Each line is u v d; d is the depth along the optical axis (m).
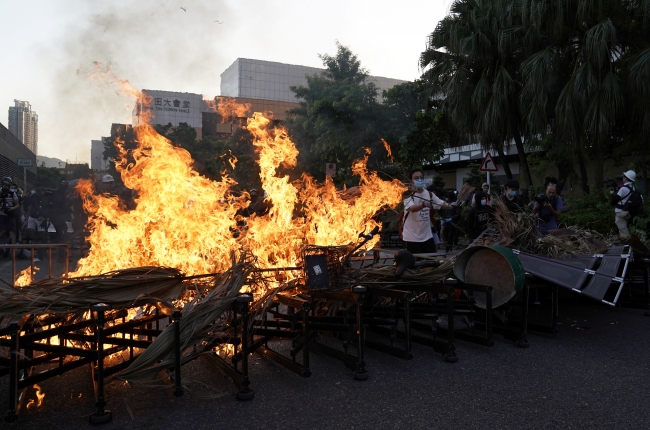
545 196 7.91
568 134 12.84
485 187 12.29
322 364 4.28
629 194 9.69
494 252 4.89
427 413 3.25
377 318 4.48
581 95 12.27
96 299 3.44
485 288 4.70
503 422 3.12
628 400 3.46
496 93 14.25
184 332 3.41
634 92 12.19
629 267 6.49
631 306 6.64
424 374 4.02
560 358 4.45
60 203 12.34
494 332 5.14
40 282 3.65
